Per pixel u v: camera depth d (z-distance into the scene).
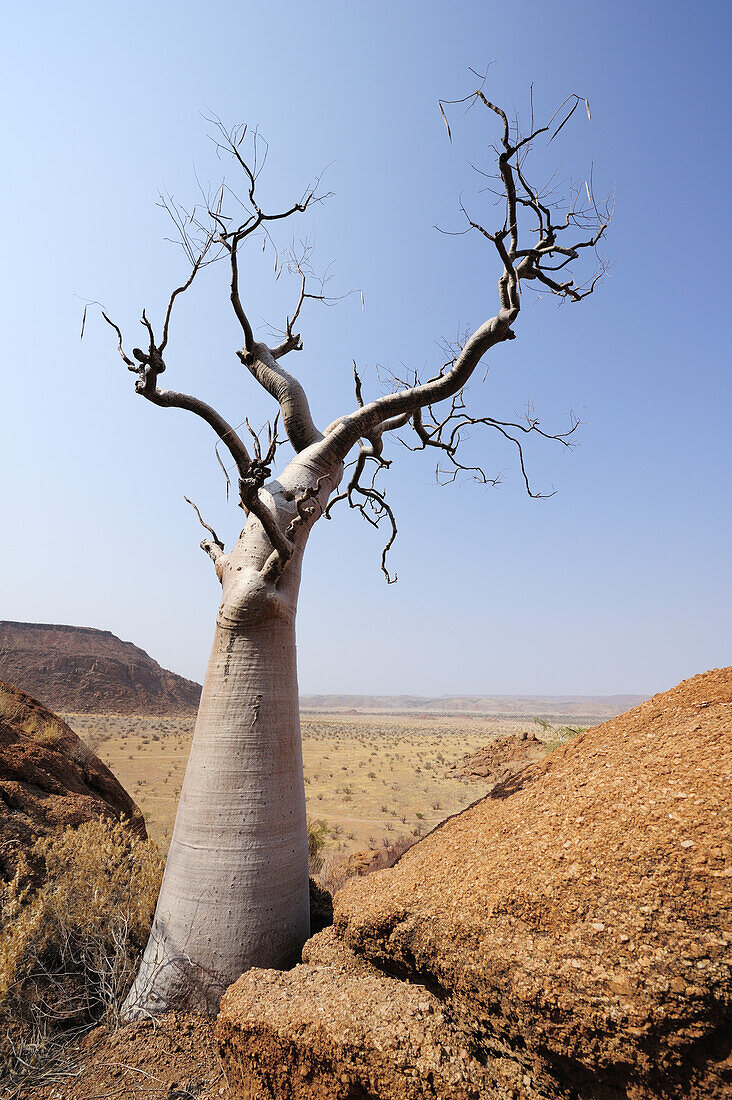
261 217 5.27
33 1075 3.61
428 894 3.60
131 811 8.73
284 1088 3.07
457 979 2.99
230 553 5.59
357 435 6.02
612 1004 2.37
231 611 5.07
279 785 4.84
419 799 24.31
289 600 5.34
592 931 2.68
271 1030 3.12
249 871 4.52
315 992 3.43
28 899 5.20
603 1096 2.47
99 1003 4.46
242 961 4.32
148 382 4.89
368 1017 3.04
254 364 6.36
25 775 7.09
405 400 5.90
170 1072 3.68
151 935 4.64
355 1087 2.80
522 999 2.62
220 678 5.00
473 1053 2.87
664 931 2.48
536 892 3.03
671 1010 2.24
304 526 5.63
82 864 5.03
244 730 4.81
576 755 4.77
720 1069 2.16
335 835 17.08
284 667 5.18
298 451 6.35
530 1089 2.66
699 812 2.89
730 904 2.40
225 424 5.16
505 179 5.71
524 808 4.14
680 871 2.64
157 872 5.56
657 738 4.04
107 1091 3.49
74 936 4.84
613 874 2.85
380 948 3.60
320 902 6.59
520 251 6.27
